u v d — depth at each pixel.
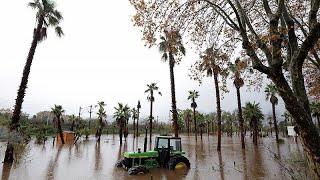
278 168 16.77
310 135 4.45
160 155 16.28
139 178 13.50
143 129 107.00
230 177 14.17
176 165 15.62
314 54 8.60
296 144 42.75
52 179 13.36
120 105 47.78
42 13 20.59
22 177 13.66
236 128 111.94
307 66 11.23
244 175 14.73
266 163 19.88
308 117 4.53
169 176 14.02
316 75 11.36
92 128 86.62
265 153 27.81
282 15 6.01
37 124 73.12
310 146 4.44
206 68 7.38
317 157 4.34
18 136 18.84
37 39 20.28
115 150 31.67
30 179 13.27
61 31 22.61
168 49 7.01
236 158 23.66
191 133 106.62
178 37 6.85
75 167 17.39
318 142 4.42
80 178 13.67
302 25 7.99
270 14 5.32
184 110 93.50
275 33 5.02
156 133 97.25
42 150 29.67
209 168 17.03
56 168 16.81
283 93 4.64
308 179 7.88
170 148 16.31
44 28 21.48
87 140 53.00
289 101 4.58
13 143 18.38
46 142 44.47
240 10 5.91
